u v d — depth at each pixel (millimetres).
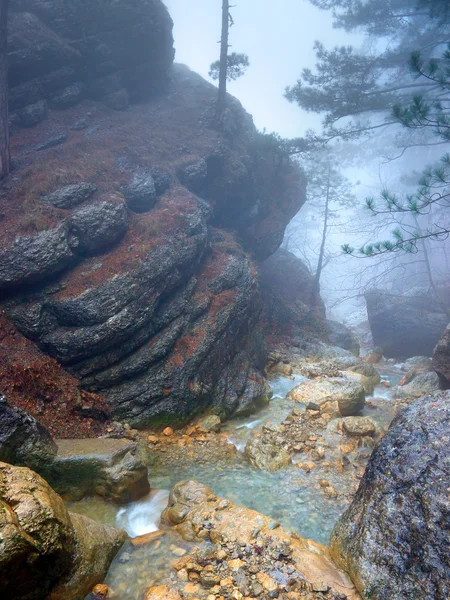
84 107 17875
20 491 4293
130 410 9430
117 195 12023
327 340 19984
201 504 6305
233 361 11969
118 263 10492
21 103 15914
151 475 7871
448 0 15555
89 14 17375
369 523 5184
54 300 9602
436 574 4285
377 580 4609
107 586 4887
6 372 8359
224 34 18938
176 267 11477
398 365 18344
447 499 4754
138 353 10047
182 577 4984
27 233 9844
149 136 16891
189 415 10016
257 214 20094
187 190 14961
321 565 5109
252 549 5234
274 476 8008
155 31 18484
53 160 13273
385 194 11461
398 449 5746
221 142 17922
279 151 20062
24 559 3854
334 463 8430
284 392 12734
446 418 5758
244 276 13586
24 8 17156
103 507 6668
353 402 11195
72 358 9383
